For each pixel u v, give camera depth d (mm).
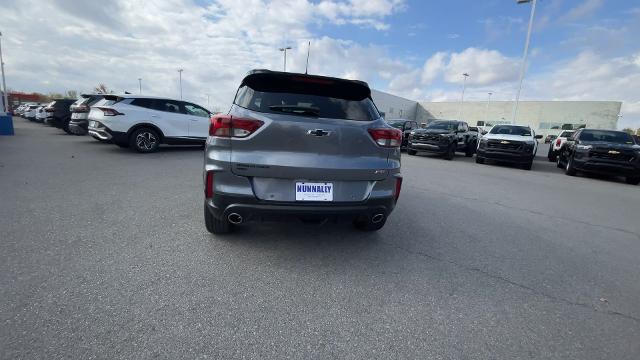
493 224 4711
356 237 3797
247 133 2828
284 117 2879
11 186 5281
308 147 2889
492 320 2406
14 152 9148
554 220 5184
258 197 2875
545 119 55812
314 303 2461
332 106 3145
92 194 4996
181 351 1902
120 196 4953
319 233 3840
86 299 2322
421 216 4867
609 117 51125
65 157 8562
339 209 2957
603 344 2215
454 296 2691
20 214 3971
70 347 1868
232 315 2258
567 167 11656
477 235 4184
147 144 9820
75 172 6629
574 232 4629
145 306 2289
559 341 2219
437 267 3188
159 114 9875
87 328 2033
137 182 5941
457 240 3947
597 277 3219
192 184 5945
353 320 2295
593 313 2584
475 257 3490
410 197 6094
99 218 3955
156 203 4680
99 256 2977
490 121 60875
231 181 2861
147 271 2762
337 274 2914
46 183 5570
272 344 2014
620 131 11633
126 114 9367
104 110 9180
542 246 3969
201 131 10672
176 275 2727
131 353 1857
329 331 2166
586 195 7648
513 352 2080
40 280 2527
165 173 6879
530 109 57000
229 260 3041
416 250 3555
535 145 12508
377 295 2627
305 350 1982
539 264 3434
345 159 2980
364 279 2859
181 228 3762
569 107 53719
